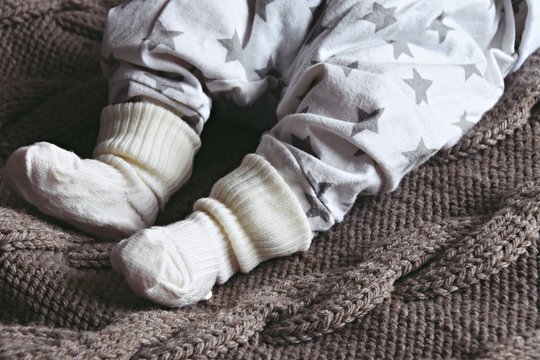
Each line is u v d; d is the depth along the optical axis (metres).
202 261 0.59
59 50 0.71
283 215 0.61
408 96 0.63
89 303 0.58
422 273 0.59
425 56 0.65
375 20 0.64
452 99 0.65
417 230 0.62
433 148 0.63
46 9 0.71
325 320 0.57
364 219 0.64
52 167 0.59
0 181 0.64
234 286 0.62
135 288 0.58
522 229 0.60
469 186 0.64
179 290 0.58
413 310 0.58
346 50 0.64
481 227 0.60
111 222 0.61
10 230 0.59
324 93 0.62
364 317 0.58
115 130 0.63
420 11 0.64
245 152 0.70
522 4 0.68
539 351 0.55
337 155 0.62
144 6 0.65
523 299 0.58
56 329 0.57
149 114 0.63
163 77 0.64
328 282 0.60
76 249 0.61
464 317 0.57
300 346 0.57
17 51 0.70
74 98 0.69
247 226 0.61
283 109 0.65
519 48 0.68
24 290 0.59
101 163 0.62
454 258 0.59
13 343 0.55
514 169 0.64
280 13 0.65
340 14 0.64
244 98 0.66
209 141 0.70
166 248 0.58
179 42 0.63
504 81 0.71
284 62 0.67
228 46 0.64
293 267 0.62
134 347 0.56
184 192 0.67
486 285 0.59
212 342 0.56
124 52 0.64
